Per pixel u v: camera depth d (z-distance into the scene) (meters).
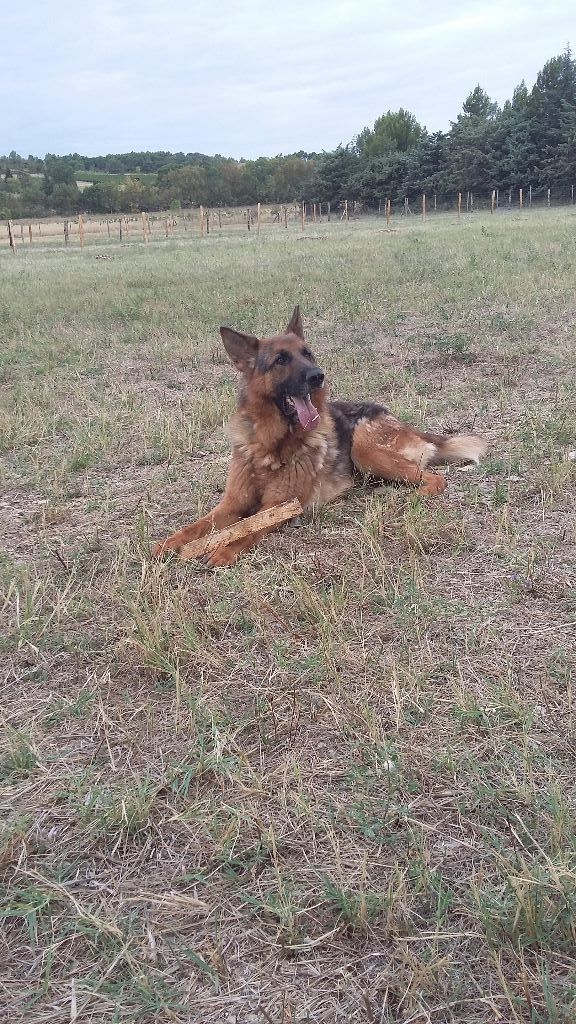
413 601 1.47
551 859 0.86
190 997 0.76
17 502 2.18
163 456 2.50
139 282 6.56
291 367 1.84
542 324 4.02
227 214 25.94
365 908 0.82
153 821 1.00
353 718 1.17
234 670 1.32
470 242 8.08
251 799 1.02
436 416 2.74
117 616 1.52
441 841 0.94
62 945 0.84
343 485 2.12
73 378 3.62
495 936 0.80
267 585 1.60
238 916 0.85
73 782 1.07
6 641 1.43
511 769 1.03
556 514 1.86
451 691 1.22
